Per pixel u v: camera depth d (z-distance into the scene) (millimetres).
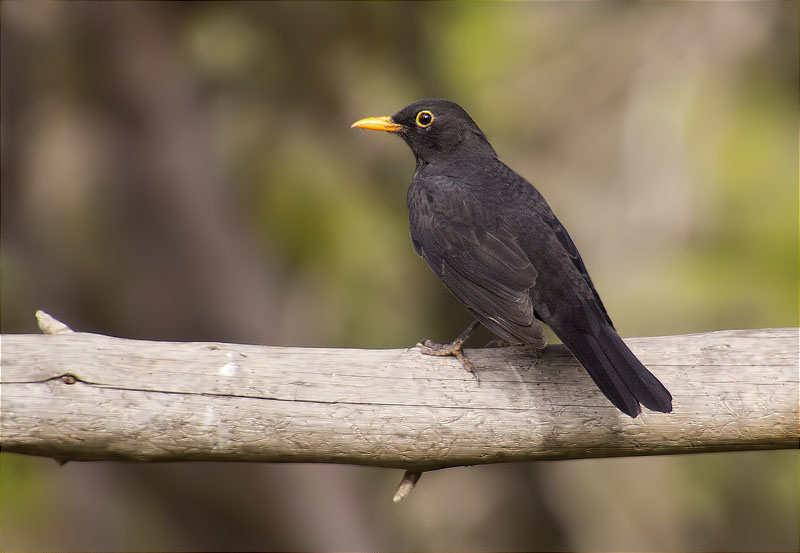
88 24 12523
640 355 6938
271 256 13297
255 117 13383
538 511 14539
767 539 12883
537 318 7582
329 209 13055
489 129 14922
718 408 6734
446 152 8836
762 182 12664
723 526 13008
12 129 12617
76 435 6156
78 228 12773
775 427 6758
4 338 6211
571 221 14227
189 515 12852
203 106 13352
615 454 6906
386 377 6625
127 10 12586
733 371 6820
